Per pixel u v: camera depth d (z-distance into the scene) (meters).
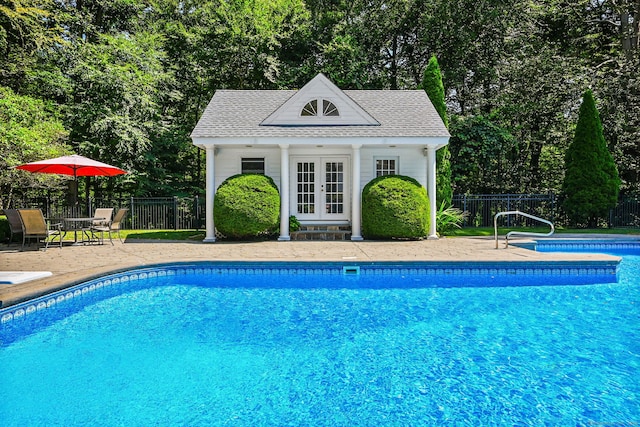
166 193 23.33
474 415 3.43
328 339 5.36
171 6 26.52
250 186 13.26
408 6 23.84
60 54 19.59
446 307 6.92
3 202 18.44
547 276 9.10
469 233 15.93
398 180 13.43
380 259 9.36
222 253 10.66
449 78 23.84
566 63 20.34
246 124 14.38
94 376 4.25
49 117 17.89
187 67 25.14
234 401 3.69
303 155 15.49
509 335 5.48
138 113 20.70
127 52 20.73
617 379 4.11
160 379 4.16
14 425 3.28
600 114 19.42
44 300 6.41
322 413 3.47
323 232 14.29
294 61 25.64
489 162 20.78
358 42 25.12
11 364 4.57
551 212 18.98
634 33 20.55
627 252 12.99
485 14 22.02
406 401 3.68
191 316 6.43
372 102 16.17
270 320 6.23
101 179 22.75
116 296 7.71
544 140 22.31
